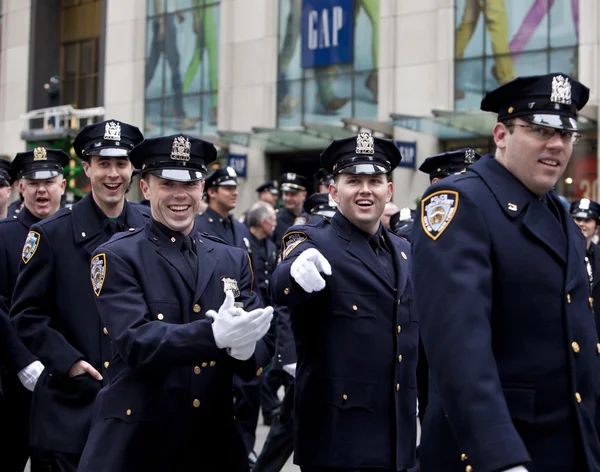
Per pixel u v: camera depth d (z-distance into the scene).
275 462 5.80
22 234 6.09
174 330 3.72
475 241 3.05
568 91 3.14
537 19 17.05
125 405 3.96
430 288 3.04
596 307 6.32
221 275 4.28
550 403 3.06
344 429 4.41
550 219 3.18
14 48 30.09
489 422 2.77
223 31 22.84
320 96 20.80
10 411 5.88
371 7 19.72
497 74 17.58
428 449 3.22
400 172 18.52
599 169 15.97
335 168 4.73
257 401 7.62
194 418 4.03
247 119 22.31
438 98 18.34
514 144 3.17
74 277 4.93
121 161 5.14
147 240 4.16
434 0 18.48
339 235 4.66
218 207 8.70
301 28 21.16
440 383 2.93
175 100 24.08
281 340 7.99
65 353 4.70
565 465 3.03
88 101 29.06
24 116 25.56
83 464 3.98
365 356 4.47
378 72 19.52
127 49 25.17
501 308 3.08
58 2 29.92
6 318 5.73
